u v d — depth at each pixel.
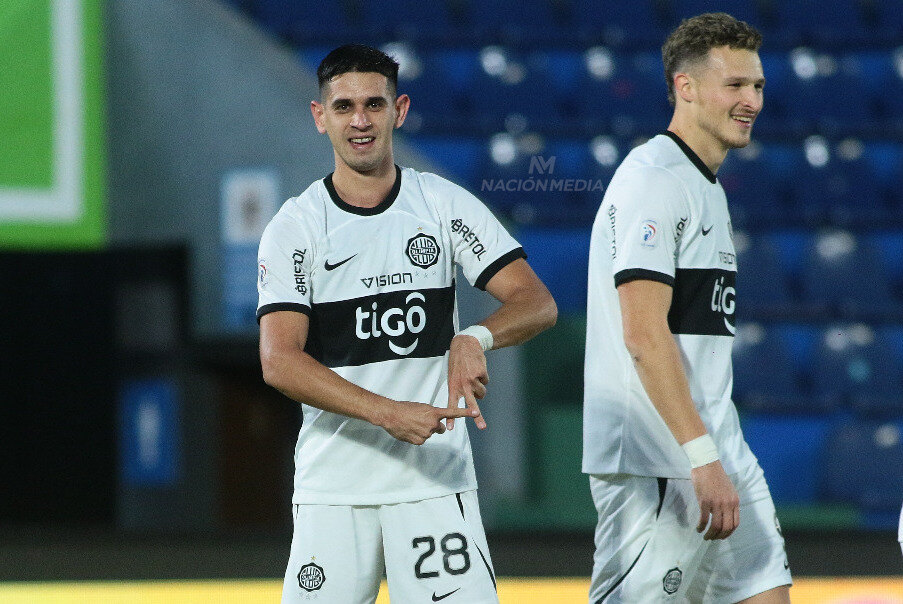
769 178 27.56
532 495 19.62
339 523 8.20
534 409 20.83
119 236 19.28
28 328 22.34
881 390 24.27
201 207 19.27
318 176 19.00
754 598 8.85
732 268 8.96
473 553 8.17
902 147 28.97
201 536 17.11
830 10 32.09
